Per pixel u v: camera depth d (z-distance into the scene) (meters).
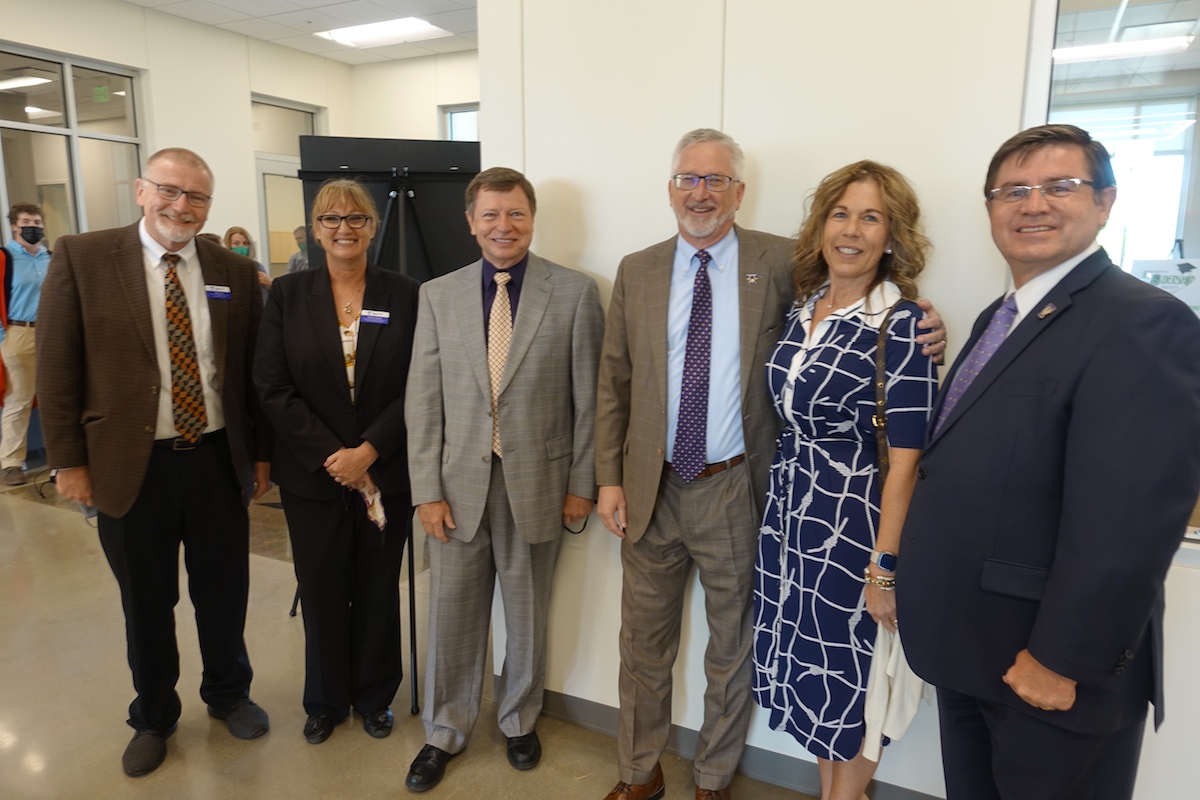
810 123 1.82
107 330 1.93
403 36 7.69
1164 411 1.00
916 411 1.43
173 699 2.24
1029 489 1.14
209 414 2.11
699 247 1.77
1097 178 1.16
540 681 2.21
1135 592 1.02
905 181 1.52
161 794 2.03
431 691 2.13
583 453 2.01
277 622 3.04
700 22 1.91
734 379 1.74
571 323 1.98
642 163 2.04
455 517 2.01
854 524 1.52
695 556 1.85
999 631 1.17
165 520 2.08
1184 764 1.61
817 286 1.64
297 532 2.14
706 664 1.95
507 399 1.94
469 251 3.00
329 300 2.08
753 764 2.12
